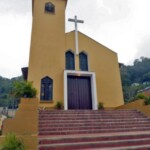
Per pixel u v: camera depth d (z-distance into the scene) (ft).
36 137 18.99
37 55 47.73
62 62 49.19
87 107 47.11
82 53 53.21
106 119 31.14
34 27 50.31
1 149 16.30
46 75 46.73
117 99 50.49
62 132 25.21
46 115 30.45
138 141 23.27
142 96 38.86
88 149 20.93
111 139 23.39
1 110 110.32
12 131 20.95
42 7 53.36
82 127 27.43
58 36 51.42
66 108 43.14
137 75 180.45
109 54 54.85
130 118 32.60
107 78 51.90
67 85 47.44
